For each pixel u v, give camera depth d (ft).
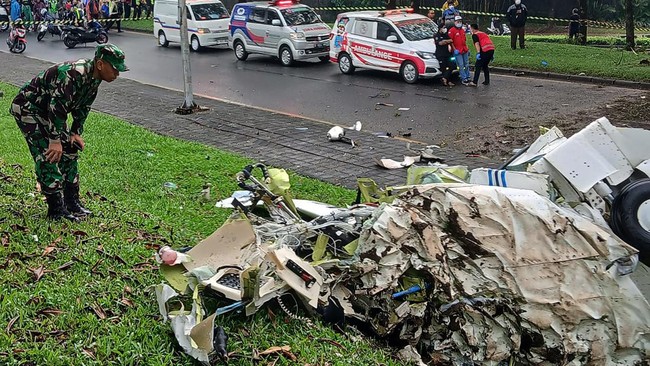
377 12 63.05
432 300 14.83
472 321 14.51
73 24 91.86
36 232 19.13
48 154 19.43
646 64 61.11
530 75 60.64
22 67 65.36
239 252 16.17
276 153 33.40
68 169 20.67
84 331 13.88
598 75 57.06
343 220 17.29
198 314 13.70
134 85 55.72
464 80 56.54
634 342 14.10
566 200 16.02
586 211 15.58
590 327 14.17
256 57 75.77
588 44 83.82
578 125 41.06
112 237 19.35
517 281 14.26
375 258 15.07
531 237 14.47
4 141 31.78
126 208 22.50
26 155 29.04
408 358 14.55
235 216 17.31
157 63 70.90
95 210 21.84
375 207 17.66
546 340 14.14
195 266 15.70
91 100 20.18
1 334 13.30
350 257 15.90
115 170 27.76
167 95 50.98
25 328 13.67
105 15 102.22
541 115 44.09
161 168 28.68
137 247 18.72
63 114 19.01
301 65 69.41
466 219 14.67
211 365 13.15
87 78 19.17
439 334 14.90
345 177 29.32
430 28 59.93
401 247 14.99
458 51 55.72
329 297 15.40
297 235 16.92
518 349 14.26
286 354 13.88
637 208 14.74
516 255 14.37
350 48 61.72
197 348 12.94
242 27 72.08
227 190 25.89
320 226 16.94
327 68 67.05
